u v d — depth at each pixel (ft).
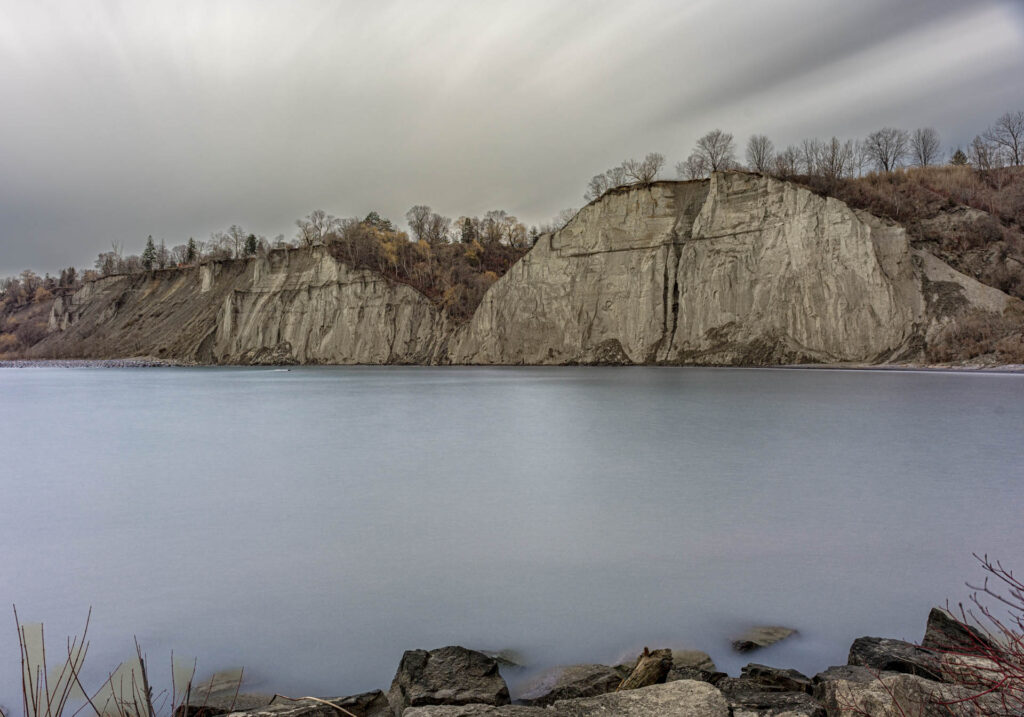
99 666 17.54
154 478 42.88
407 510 33.22
